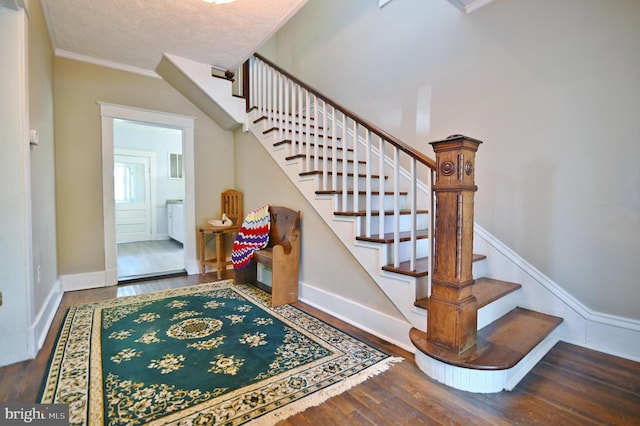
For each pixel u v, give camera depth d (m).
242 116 3.96
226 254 4.36
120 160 6.98
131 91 3.68
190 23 2.78
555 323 2.03
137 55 3.39
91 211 3.44
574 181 2.04
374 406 1.45
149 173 7.34
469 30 2.58
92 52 3.31
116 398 1.48
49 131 2.85
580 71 1.99
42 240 2.38
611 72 1.88
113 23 2.76
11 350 1.81
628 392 1.54
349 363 1.82
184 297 3.06
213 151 4.28
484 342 1.77
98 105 3.48
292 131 3.18
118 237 6.98
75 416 1.35
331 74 4.04
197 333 2.22
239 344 2.05
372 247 2.25
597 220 1.95
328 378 1.66
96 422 1.32
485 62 2.48
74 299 3.00
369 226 2.32
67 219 3.30
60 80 3.26
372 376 1.69
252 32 2.92
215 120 4.23
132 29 2.87
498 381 1.54
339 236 2.53
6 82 1.82
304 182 2.94
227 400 1.47
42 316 2.20
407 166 3.12
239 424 1.32
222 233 3.99
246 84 3.96
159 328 2.30
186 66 3.52
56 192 3.22
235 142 4.38
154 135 7.38
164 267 4.43
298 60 4.61
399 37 3.19
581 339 2.02
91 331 2.25
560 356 1.89
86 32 2.91
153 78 3.83
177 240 6.73
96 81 3.47
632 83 1.80
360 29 3.63
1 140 1.82
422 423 1.34
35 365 1.79
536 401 1.47
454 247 1.64
